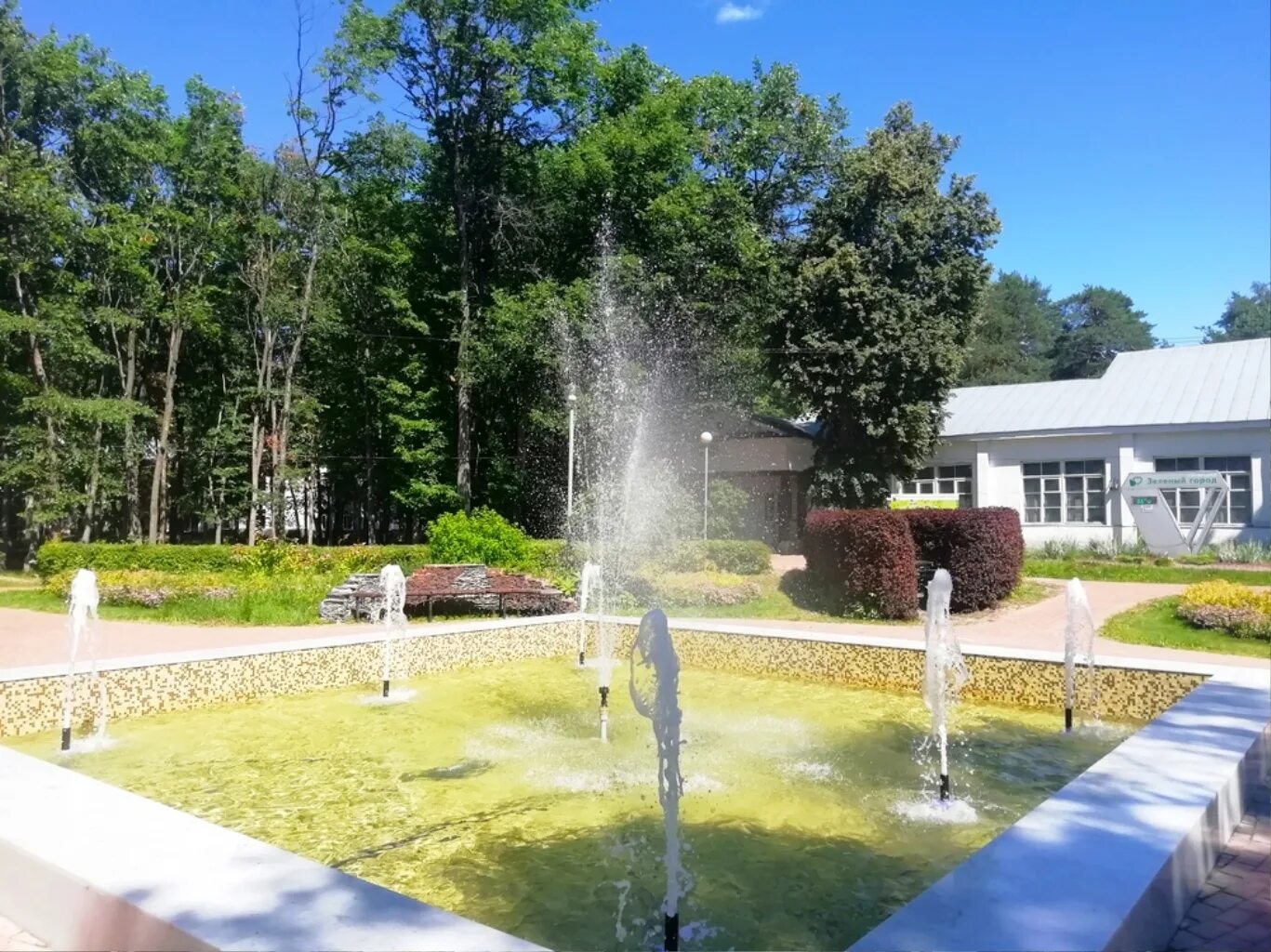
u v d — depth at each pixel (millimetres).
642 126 19703
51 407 17625
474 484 22734
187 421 24062
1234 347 18500
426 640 8602
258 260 20141
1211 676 6027
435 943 1984
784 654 8445
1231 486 16453
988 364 39281
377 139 20953
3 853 2684
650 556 14578
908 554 11047
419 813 4465
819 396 19156
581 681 8250
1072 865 2496
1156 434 17203
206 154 19812
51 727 6238
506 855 3861
